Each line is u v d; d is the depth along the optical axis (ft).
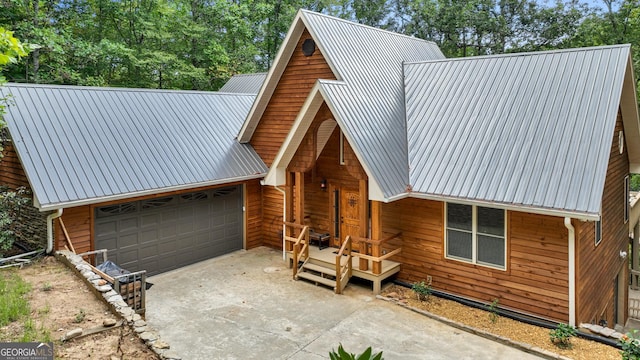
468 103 39.60
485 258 34.06
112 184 36.01
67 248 34.40
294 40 45.62
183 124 47.34
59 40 67.92
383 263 38.65
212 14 93.71
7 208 35.96
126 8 87.81
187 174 41.50
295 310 33.24
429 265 36.99
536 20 97.91
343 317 32.07
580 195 28.55
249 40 102.37
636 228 58.18
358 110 37.45
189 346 27.78
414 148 38.22
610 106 32.19
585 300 32.27
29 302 25.62
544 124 33.99
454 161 35.37
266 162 49.60
